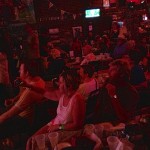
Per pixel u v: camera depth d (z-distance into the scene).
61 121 3.14
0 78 5.23
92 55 6.97
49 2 9.60
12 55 6.30
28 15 8.16
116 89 3.22
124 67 3.22
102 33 9.61
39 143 2.36
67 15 9.48
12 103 4.41
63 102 3.17
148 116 2.59
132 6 9.89
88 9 9.45
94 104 3.70
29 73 3.86
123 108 3.10
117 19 9.95
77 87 3.12
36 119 4.03
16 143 4.02
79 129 2.80
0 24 7.34
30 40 6.51
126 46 6.92
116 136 2.30
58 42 8.26
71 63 6.81
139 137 2.21
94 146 2.17
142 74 4.70
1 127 3.93
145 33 9.33
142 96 3.51
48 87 4.57
